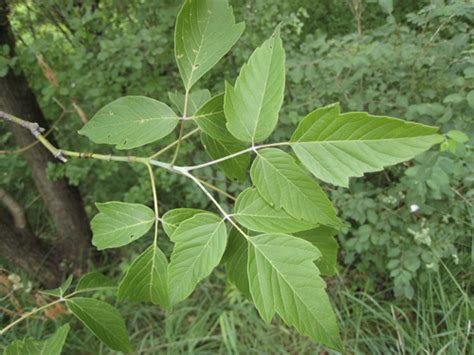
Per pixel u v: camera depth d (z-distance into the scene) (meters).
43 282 1.03
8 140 1.17
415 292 0.85
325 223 0.23
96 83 0.87
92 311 0.31
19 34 0.92
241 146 0.30
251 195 0.25
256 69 0.23
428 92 0.69
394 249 0.74
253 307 0.88
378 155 0.21
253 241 0.23
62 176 0.91
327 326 0.22
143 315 0.96
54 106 0.99
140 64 0.78
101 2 0.90
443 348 0.70
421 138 0.21
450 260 0.82
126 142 0.28
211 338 0.86
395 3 1.00
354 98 0.72
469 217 0.73
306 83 0.82
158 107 0.29
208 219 0.25
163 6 0.80
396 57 0.67
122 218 0.28
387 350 0.77
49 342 0.28
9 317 0.91
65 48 0.97
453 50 0.64
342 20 1.07
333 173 0.22
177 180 0.95
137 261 0.27
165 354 0.87
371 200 0.73
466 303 0.70
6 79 0.82
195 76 0.28
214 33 0.27
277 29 0.23
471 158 0.55
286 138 0.77
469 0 0.59
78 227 1.05
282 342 0.84
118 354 0.88
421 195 0.64
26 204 1.25
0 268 0.80
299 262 0.23
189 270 0.24
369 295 0.84
